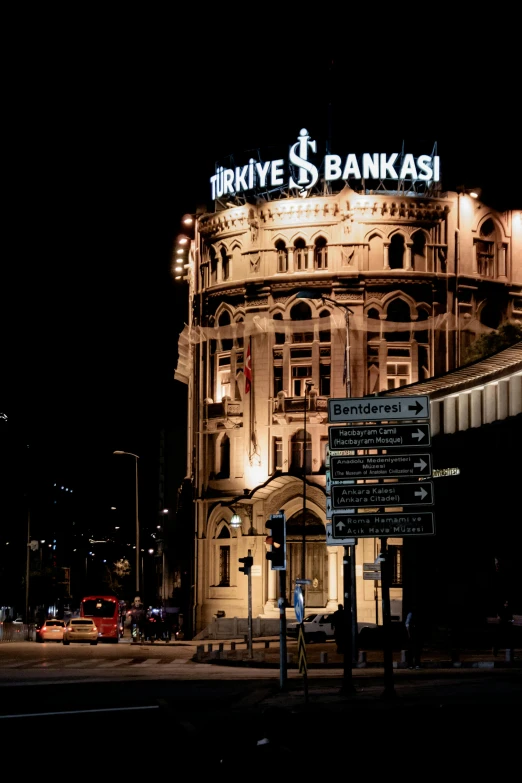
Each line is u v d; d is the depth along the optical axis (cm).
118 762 1538
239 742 1623
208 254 7581
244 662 3909
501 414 2998
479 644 4500
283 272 7150
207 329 7500
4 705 2312
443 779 1223
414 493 2089
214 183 7556
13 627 8688
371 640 4897
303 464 6331
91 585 14638
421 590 4847
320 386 7044
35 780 1391
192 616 7375
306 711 1694
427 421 2088
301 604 2141
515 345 3494
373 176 7125
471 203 7169
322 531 6975
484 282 7144
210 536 7356
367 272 6994
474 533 4375
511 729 1380
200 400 7544
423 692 2258
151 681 2977
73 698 2455
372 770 1260
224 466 7462
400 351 6994
